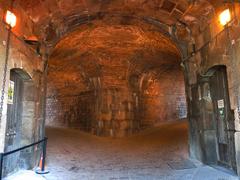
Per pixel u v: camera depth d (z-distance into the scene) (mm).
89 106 10211
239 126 3336
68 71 9516
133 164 5035
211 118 4660
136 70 9367
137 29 5941
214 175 3832
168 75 10578
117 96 9578
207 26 4359
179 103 11961
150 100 10922
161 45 6855
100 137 9102
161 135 8398
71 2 4441
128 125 9539
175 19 4945
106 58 8336
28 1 3789
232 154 3945
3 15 3211
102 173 4395
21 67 3818
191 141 5223
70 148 6527
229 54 3592
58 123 11867
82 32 6016
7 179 3438
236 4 3348
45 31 4816
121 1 4613
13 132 3930
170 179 3906
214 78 4551
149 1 4574
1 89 3119
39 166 4602
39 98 4695
